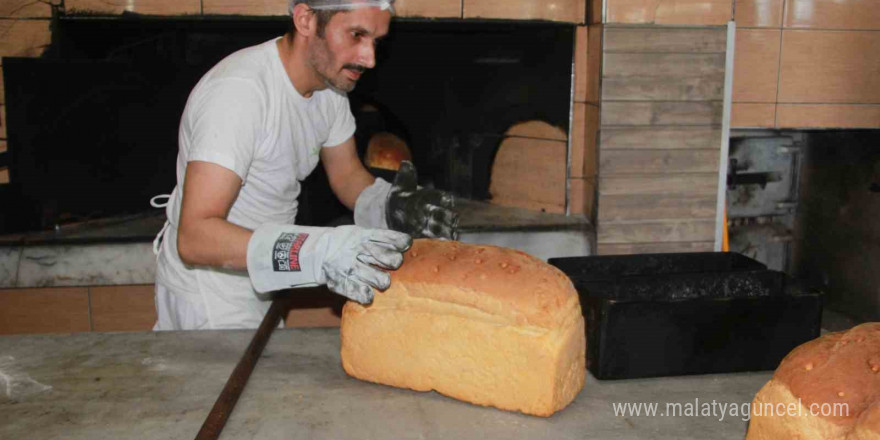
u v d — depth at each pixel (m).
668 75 2.13
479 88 2.53
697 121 2.16
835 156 2.52
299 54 1.29
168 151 2.28
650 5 2.09
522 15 2.23
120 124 2.21
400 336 1.06
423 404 1.04
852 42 2.25
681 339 1.09
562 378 1.00
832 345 0.89
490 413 1.01
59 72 2.09
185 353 1.20
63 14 2.15
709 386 1.09
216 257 1.14
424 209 1.41
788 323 1.11
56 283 2.13
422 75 2.55
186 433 0.95
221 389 1.07
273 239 1.11
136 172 2.27
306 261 1.08
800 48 2.25
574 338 1.02
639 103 2.14
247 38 2.45
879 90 2.28
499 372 1.01
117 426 0.97
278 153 1.36
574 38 2.26
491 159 2.55
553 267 1.08
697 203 2.22
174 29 2.40
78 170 2.18
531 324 0.99
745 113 2.29
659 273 1.23
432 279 1.06
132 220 2.30
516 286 1.02
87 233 2.16
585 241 2.28
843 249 2.53
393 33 2.48
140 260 2.13
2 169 2.17
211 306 1.47
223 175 1.18
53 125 2.12
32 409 1.01
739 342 1.11
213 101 1.22
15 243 2.09
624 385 1.09
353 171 1.62
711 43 2.12
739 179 2.62
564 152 2.36
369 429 0.96
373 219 1.54
